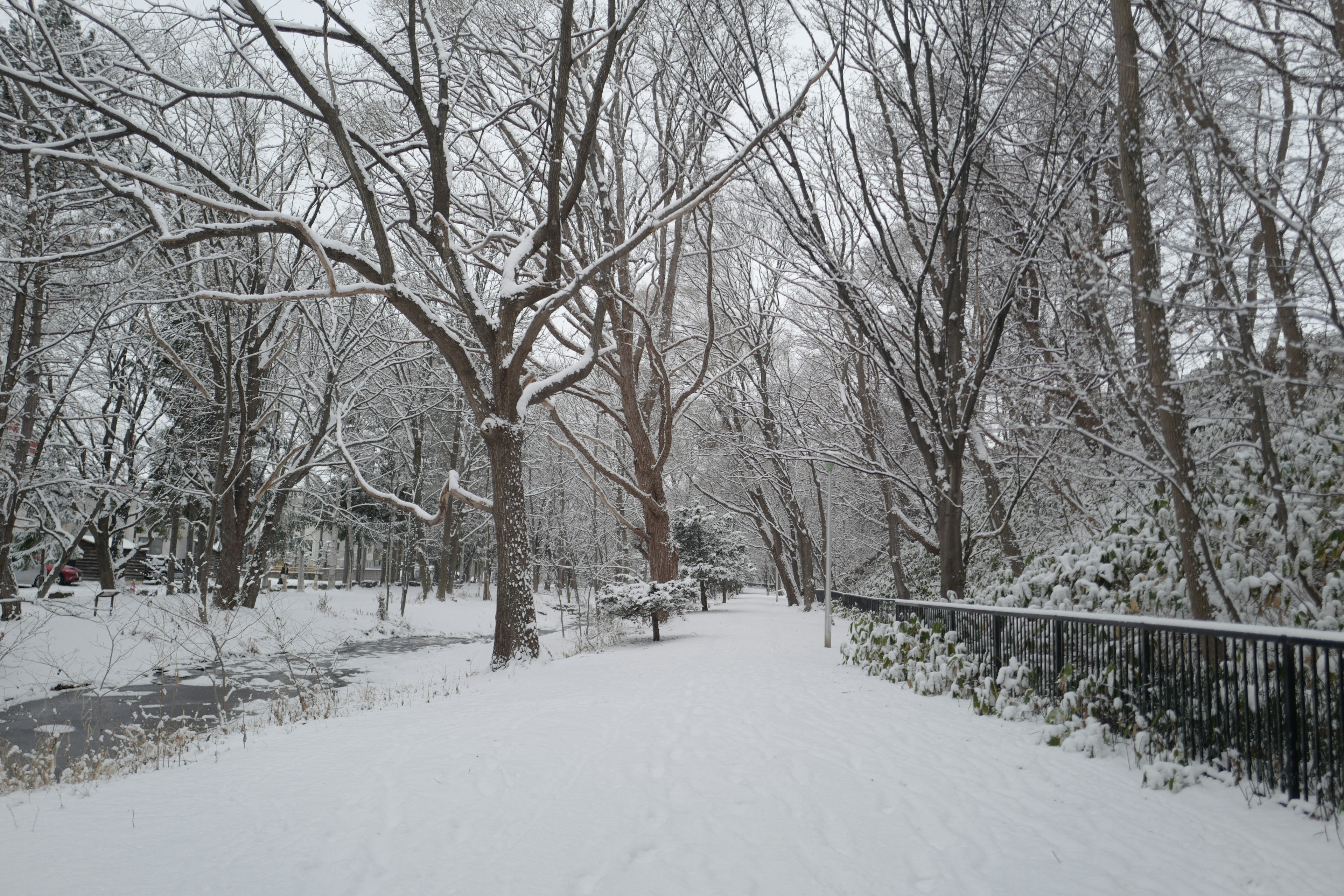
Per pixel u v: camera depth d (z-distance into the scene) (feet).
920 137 42.88
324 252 39.40
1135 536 27.53
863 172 44.06
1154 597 24.94
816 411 73.72
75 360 67.41
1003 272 46.47
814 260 46.50
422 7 43.47
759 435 106.42
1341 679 14.24
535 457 127.95
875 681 34.01
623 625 72.64
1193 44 26.61
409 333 92.22
